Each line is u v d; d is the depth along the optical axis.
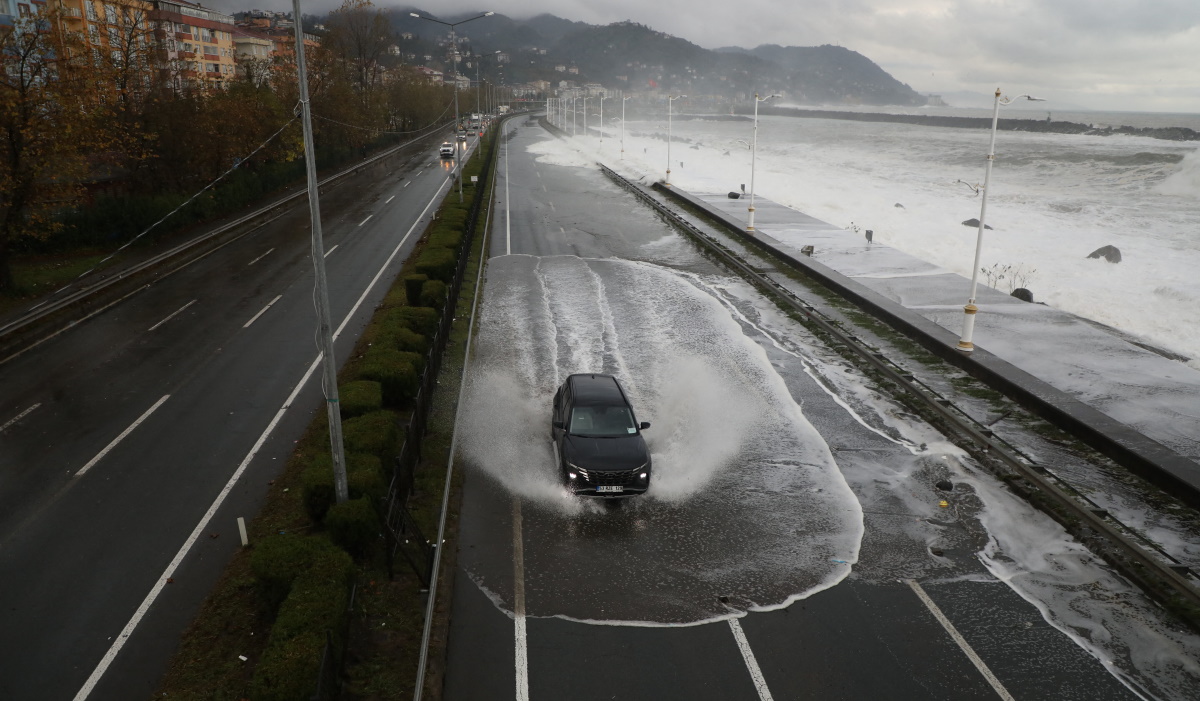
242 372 19.61
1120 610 10.86
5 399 17.80
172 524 12.62
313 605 9.10
